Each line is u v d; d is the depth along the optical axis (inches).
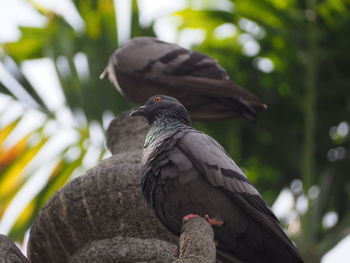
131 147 358.3
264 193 555.2
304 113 549.6
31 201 468.1
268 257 293.1
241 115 411.8
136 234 307.7
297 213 495.2
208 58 434.0
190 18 581.9
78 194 310.8
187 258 231.3
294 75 554.9
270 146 555.2
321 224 518.0
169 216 290.8
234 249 294.8
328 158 543.5
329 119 547.2
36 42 553.3
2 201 465.1
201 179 285.9
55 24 510.3
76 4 503.5
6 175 468.4
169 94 422.0
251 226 286.4
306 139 494.6
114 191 309.0
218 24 583.5
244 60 573.9
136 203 308.2
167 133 299.0
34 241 319.3
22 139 474.6
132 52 437.4
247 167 560.4
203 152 287.9
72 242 312.3
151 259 301.3
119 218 308.5
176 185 285.9
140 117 366.9
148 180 289.3
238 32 585.0
